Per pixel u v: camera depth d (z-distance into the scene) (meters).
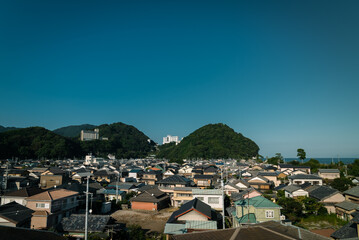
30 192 35.53
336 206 33.97
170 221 26.53
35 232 15.57
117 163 136.75
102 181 69.12
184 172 94.38
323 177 62.59
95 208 37.94
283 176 70.56
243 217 24.98
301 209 32.38
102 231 24.41
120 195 47.03
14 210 27.89
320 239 14.66
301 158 93.25
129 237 24.56
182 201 45.12
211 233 12.79
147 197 43.56
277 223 17.09
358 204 31.81
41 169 74.50
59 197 32.06
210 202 37.41
